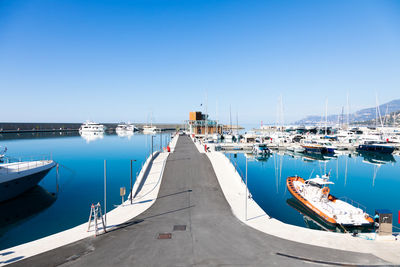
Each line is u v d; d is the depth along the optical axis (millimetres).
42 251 12102
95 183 34219
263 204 25656
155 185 24953
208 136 99375
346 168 47312
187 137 101562
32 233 18594
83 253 11906
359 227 18688
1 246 16578
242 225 15430
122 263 11000
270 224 15641
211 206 19031
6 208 24016
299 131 123000
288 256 11641
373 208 25078
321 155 63562
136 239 13406
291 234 14172
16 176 25016
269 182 35875
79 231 14539
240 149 76250
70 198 27219
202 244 12844
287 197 28281
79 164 49812
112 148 78438
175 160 38094
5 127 161750
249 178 38531
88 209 23734
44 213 22672
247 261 11180
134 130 197875
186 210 18156
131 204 19469
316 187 25141
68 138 120688
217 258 11430
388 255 11797
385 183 35625
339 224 18359
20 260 11258
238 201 20281
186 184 25312
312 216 21531
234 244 12859
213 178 27594
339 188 32844
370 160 57688
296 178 30719
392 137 81562
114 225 15398
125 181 35281
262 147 65812
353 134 94188
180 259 11328
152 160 37781
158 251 12086
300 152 68188
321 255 11742
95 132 155250
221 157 40219
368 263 11031
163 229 14750
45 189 30969
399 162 54500
